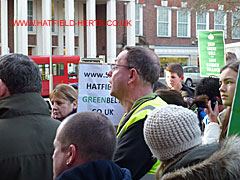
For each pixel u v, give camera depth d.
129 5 36.53
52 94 4.88
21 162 2.46
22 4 29.64
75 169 1.93
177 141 2.08
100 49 38.47
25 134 2.53
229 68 3.04
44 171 2.54
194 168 1.52
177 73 6.49
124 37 38.06
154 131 2.10
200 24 42.19
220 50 6.46
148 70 3.11
